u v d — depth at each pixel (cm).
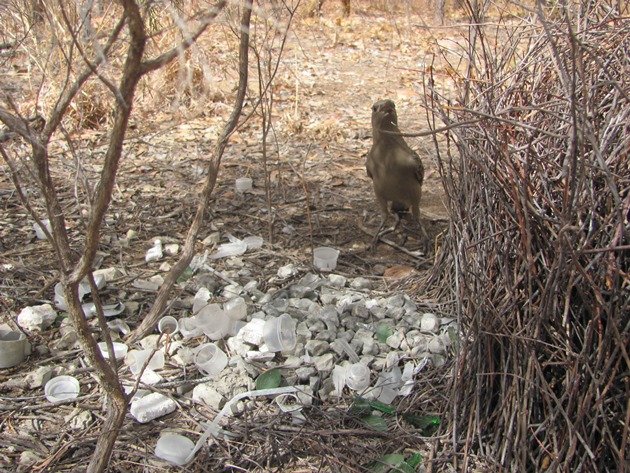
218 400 336
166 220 520
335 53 984
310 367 353
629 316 260
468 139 314
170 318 390
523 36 351
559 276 268
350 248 491
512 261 301
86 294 413
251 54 837
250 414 331
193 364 363
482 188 312
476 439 308
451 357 360
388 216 491
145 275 441
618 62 290
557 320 278
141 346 375
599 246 265
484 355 308
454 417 314
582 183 252
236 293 415
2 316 396
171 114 705
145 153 638
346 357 364
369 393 341
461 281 327
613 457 268
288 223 521
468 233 332
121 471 303
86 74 232
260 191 570
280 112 748
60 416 333
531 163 287
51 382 346
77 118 665
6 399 341
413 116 757
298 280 439
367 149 666
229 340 375
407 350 371
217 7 211
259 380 345
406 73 904
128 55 204
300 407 331
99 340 376
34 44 598
